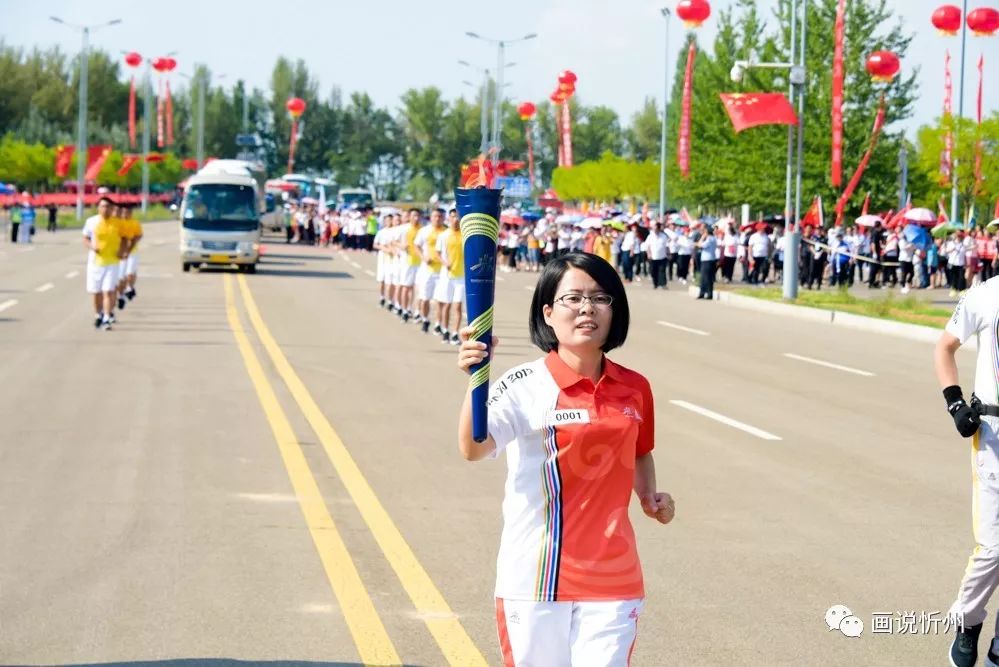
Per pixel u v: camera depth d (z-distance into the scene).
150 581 6.94
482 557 7.53
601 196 89.50
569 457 4.08
